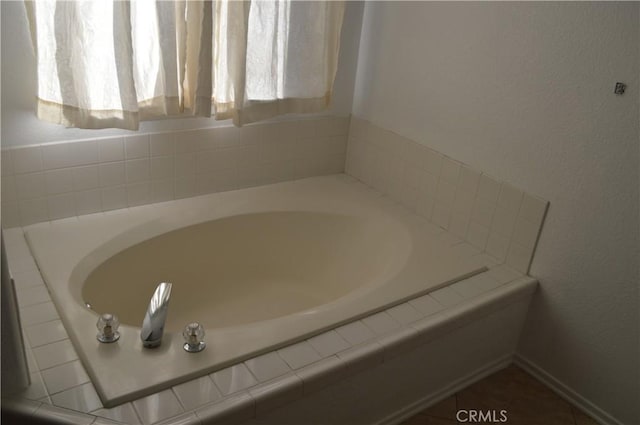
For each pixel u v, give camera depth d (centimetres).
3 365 137
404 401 193
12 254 195
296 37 233
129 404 142
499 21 203
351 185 272
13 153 200
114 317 160
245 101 229
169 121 227
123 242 209
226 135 242
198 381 151
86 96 197
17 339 137
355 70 266
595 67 178
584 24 179
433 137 238
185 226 225
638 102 170
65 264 191
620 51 171
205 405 143
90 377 148
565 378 210
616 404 196
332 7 236
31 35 184
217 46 216
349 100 271
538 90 196
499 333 213
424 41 232
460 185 229
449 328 188
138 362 152
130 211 228
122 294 212
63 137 208
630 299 185
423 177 244
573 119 187
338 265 251
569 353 207
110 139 216
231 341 164
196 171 241
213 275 241
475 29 211
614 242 185
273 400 151
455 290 202
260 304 242
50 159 207
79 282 187
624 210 180
